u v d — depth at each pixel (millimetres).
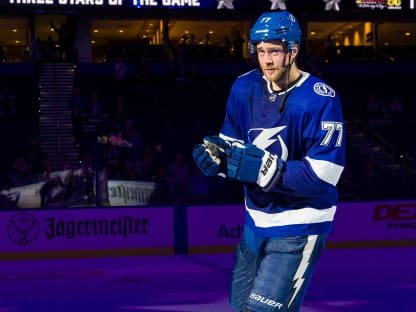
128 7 24859
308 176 3059
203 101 23203
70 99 21141
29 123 20234
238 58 25188
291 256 3211
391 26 30750
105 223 13609
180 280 10336
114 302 8594
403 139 21516
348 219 14164
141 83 22984
